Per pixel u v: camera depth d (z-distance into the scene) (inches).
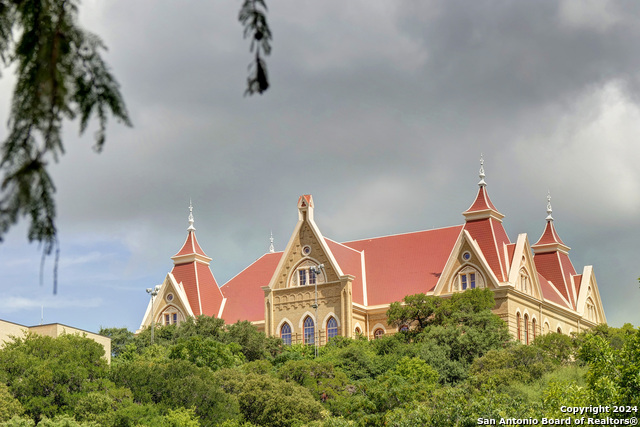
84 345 2847.0
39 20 362.0
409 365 3221.0
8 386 2576.3
